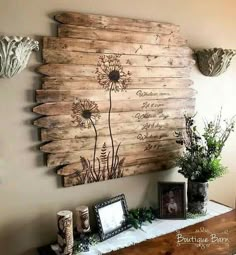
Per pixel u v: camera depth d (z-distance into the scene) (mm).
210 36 2295
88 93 1747
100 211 1758
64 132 1693
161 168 2088
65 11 1654
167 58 2035
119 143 1892
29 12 1557
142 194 2072
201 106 2307
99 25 1742
